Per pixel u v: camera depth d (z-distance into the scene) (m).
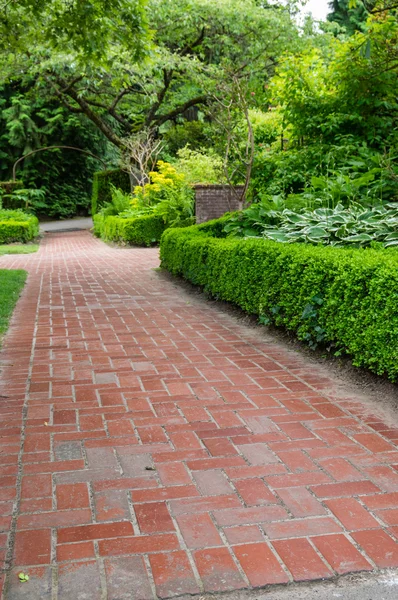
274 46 20.72
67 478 2.92
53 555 2.29
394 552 2.31
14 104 31.17
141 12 8.46
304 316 5.14
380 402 3.99
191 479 2.91
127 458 3.15
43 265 12.98
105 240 20.14
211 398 4.11
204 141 24.98
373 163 8.78
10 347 5.57
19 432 3.50
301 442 3.34
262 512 2.60
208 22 20.17
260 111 16.48
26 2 9.20
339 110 9.86
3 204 25.73
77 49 9.45
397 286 3.90
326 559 2.27
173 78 23.91
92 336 6.03
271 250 5.91
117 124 31.98
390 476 2.93
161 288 9.26
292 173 9.65
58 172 33.75
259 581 2.14
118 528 2.47
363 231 6.57
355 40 9.58
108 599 2.05
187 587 2.11
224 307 7.46
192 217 16.36
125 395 4.18
